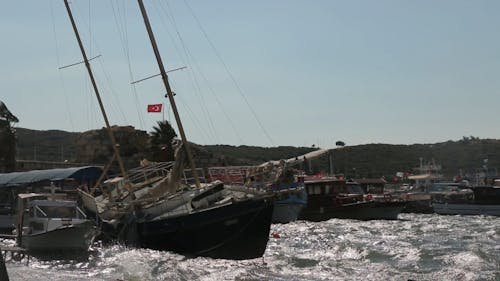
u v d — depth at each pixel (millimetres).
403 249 40125
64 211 38438
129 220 37188
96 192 55000
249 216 33656
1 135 82125
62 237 34531
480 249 39312
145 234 35844
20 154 128125
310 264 32656
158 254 34219
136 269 29359
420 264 32844
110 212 39594
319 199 77000
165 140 88812
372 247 41719
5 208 58250
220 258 34000
